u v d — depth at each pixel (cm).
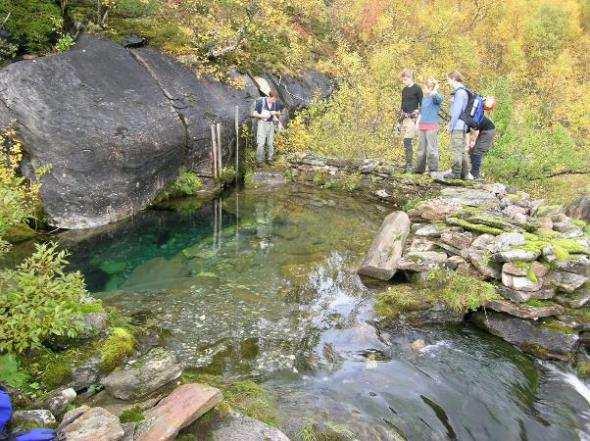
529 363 546
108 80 930
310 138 1229
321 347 529
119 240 799
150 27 1156
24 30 948
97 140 845
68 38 963
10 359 392
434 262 661
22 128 805
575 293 603
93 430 324
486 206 784
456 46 1736
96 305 486
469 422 452
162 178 966
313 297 627
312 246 778
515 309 582
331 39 1769
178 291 630
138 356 454
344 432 394
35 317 399
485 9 2048
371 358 523
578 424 469
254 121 1195
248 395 427
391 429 417
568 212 891
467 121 868
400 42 1540
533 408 483
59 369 407
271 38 1486
